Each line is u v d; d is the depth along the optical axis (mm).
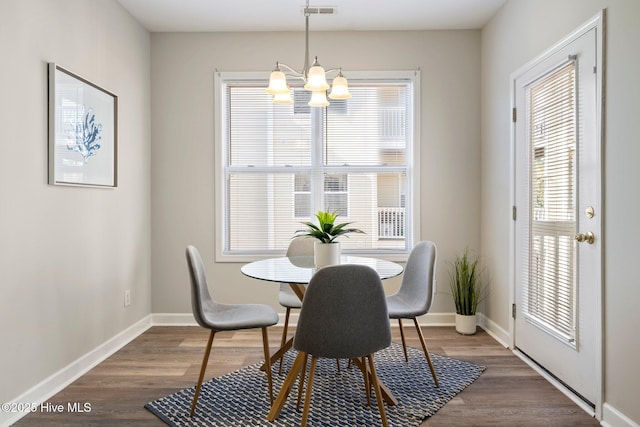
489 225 3400
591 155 2059
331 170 3676
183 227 3613
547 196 2502
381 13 3264
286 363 2676
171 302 3619
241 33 3600
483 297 3510
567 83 2273
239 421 1973
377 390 1815
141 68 3422
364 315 1725
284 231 3688
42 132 2188
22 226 2041
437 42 3592
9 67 1949
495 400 2191
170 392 2283
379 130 3668
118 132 3031
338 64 3605
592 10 2049
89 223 2643
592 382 2059
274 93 2410
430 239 3611
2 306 1917
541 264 2574
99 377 2492
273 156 3682
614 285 1894
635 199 1761
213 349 2977
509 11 3020
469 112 3594
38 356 2166
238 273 3619
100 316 2777
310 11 3186
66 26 2400
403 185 3678
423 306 2350
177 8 3154
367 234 3672
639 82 1731
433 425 1950
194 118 3604
